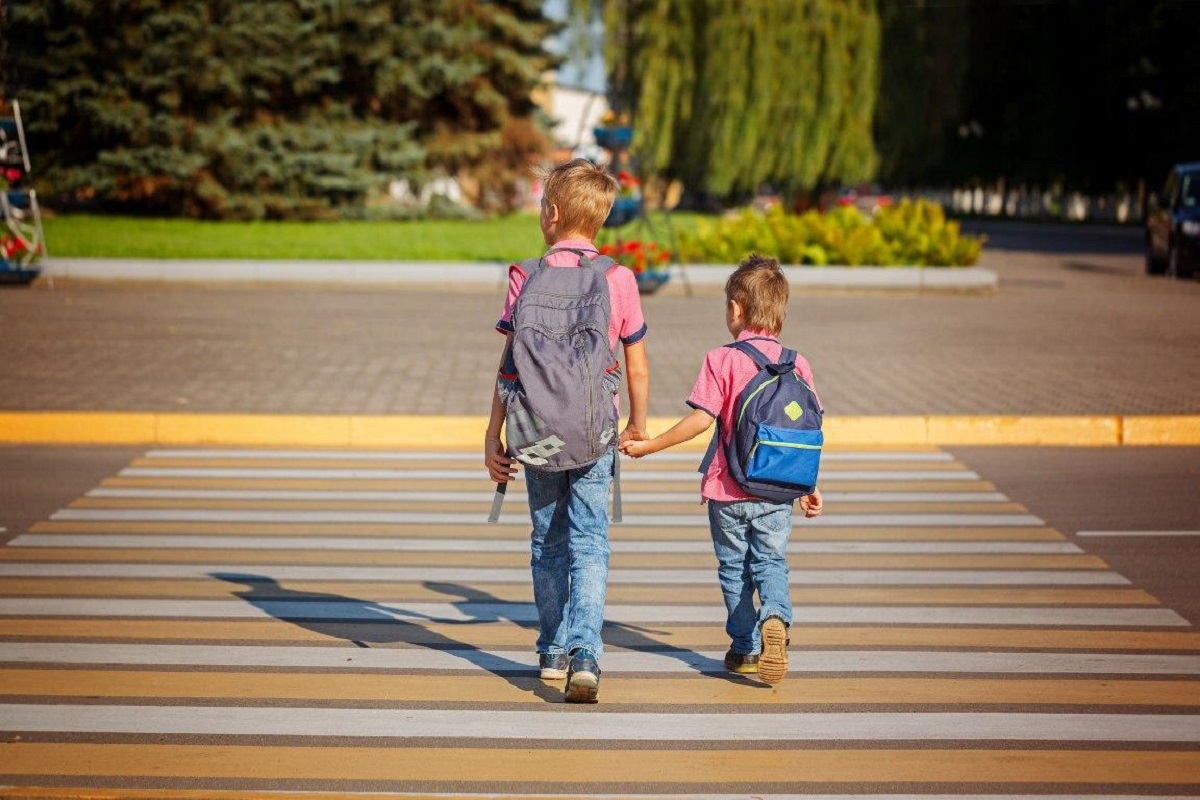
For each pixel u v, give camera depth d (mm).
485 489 25203
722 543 14484
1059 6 152875
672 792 12102
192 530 21875
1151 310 55219
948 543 21391
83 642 16250
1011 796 12102
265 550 20688
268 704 14250
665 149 86500
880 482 26016
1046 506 24031
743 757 12922
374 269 61406
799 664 15641
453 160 128125
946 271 62344
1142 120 147375
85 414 29500
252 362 38219
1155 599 18406
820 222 67250
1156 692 14789
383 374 36344
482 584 18969
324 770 12539
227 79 107438
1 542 21031
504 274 61406
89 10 105438
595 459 13094
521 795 12000
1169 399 33219
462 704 14273
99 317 48625
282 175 111062
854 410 31500
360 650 16047
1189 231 70750
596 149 71500
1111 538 21781
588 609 13594
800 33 84000
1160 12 138625
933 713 14125
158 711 14023
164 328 45688
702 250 66625
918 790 12211
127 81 108688
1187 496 24875
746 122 84625
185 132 108750
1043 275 74812
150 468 26797
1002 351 42125
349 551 20672
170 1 108750
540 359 12852
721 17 84250
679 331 47000
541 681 14992
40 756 12852
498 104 127312
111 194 109000
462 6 124625
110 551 20547
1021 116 159000
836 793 12125
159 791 11977
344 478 26047
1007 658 15914
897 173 88562
